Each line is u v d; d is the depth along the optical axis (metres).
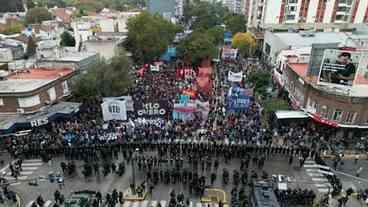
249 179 28.27
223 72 62.44
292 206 25.06
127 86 47.50
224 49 72.81
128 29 73.62
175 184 28.16
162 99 43.59
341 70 33.28
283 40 62.25
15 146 32.72
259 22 90.50
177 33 93.00
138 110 39.31
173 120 38.56
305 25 81.50
